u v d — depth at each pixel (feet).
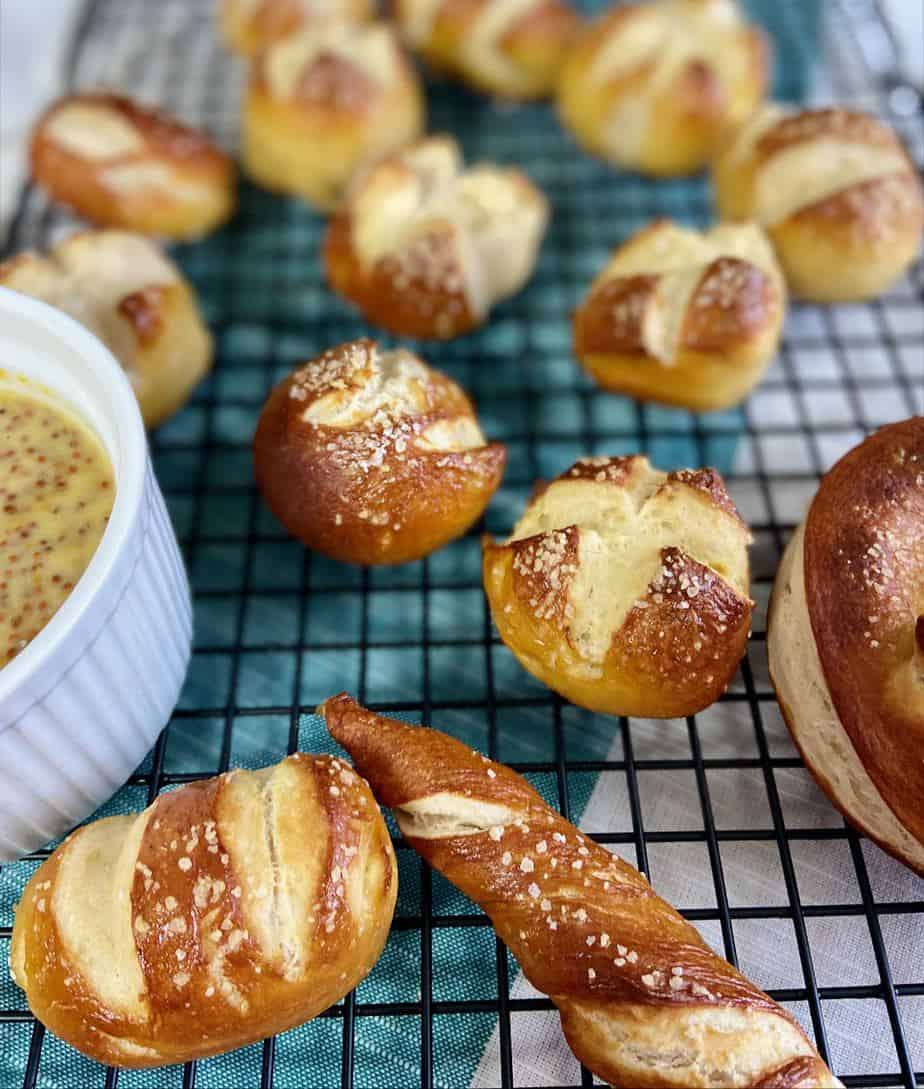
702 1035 0.39
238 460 0.66
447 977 0.47
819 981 0.46
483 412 0.68
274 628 0.59
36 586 0.44
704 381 0.61
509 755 0.53
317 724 0.54
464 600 0.60
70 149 0.71
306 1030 0.46
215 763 0.53
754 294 0.59
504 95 0.86
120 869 0.42
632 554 0.50
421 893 0.49
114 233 0.65
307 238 0.79
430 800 0.44
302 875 0.40
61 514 0.46
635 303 0.60
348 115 0.73
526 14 0.80
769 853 0.50
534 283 0.76
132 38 0.93
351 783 0.44
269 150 0.76
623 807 0.51
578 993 0.41
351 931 0.40
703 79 0.74
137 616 0.43
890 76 0.85
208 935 0.39
